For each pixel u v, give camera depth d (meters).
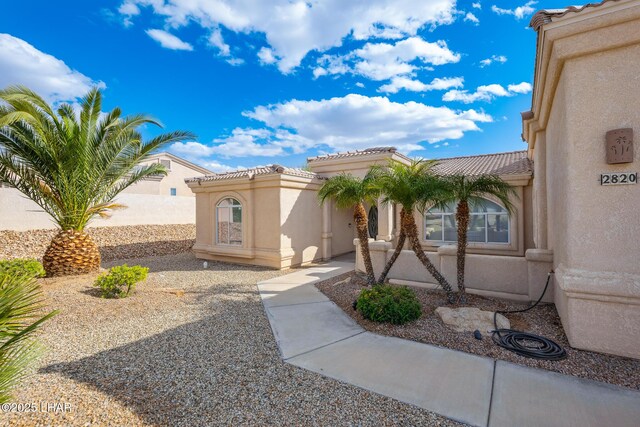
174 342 6.32
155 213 25.67
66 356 5.67
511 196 14.37
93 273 12.23
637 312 5.08
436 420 3.80
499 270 9.06
